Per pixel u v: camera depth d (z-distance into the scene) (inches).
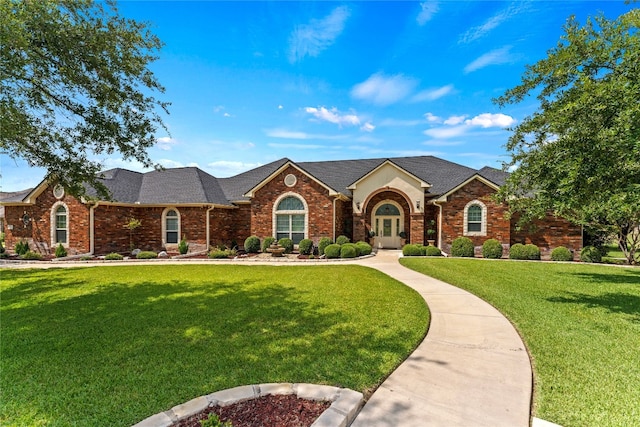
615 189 252.4
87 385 162.2
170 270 546.0
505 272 497.0
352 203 860.6
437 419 130.7
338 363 183.5
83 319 274.4
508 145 369.4
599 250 695.1
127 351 205.0
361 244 751.1
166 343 217.9
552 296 342.3
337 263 623.5
